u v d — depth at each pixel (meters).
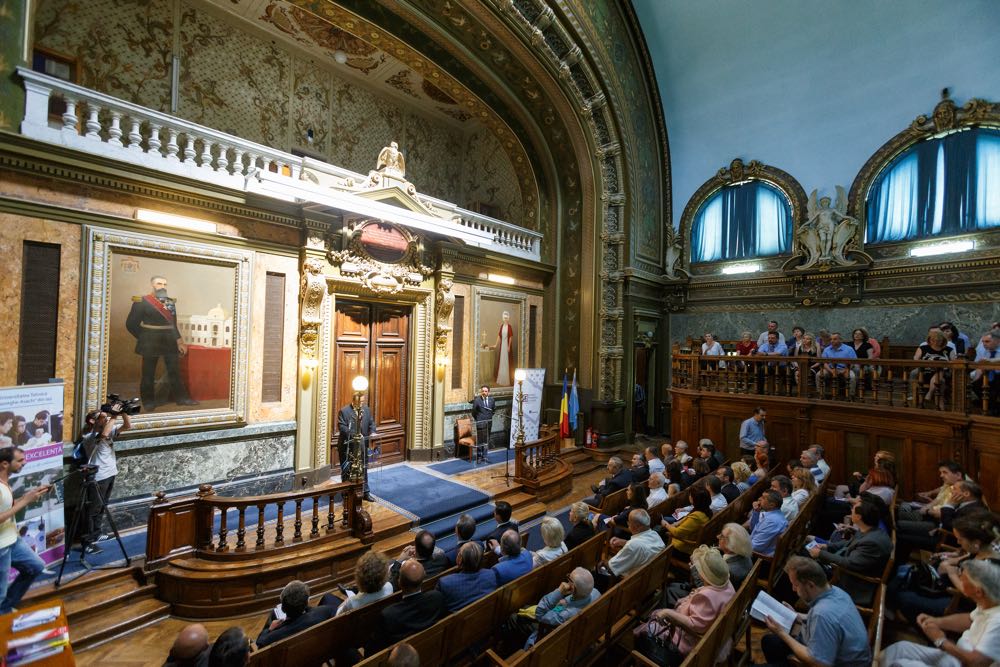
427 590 3.46
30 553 3.71
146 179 5.39
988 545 2.93
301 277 6.95
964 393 6.00
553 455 8.42
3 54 4.57
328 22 8.09
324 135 9.13
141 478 5.42
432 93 10.25
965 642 2.38
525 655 2.36
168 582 4.32
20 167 4.65
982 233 8.43
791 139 10.59
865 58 9.30
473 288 9.58
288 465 6.78
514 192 11.47
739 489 5.56
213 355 6.02
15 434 4.00
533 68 9.07
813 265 10.19
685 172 12.30
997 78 8.18
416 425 8.73
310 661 2.69
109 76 6.64
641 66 11.46
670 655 2.99
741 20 10.05
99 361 5.10
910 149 9.27
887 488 5.03
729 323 11.63
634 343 11.39
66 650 2.23
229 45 7.84
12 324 4.63
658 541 3.87
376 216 7.29
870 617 3.23
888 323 9.41
